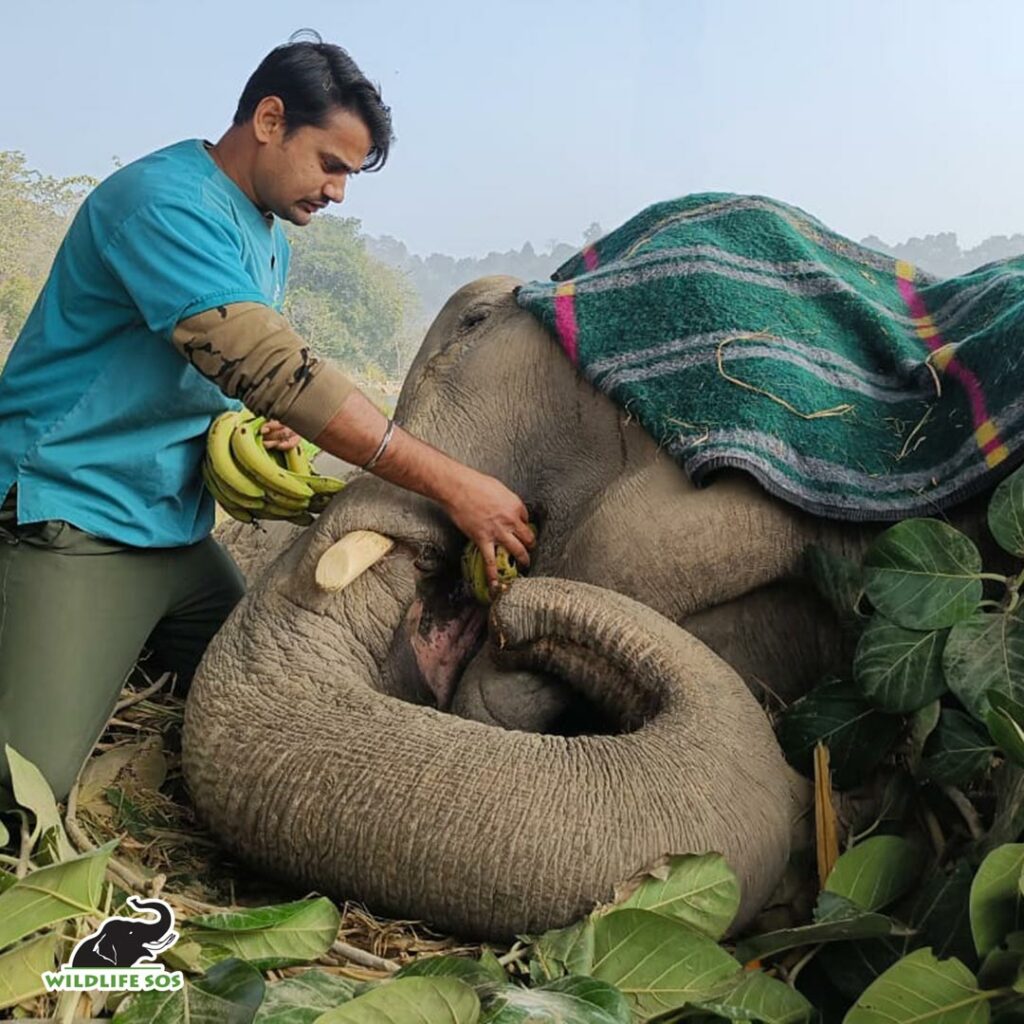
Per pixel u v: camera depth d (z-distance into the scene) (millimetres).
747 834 2260
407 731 2402
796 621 2916
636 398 2902
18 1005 1963
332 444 2666
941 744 2467
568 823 2193
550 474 3141
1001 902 1959
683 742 2346
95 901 1946
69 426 2775
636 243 3359
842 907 2168
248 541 3965
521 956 2127
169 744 3068
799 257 3195
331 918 2061
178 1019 1803
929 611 2520
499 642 2715
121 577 2852
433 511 2896
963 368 2797
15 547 2783
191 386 2814
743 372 2859
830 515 2715
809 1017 2000
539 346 3156
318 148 2756
